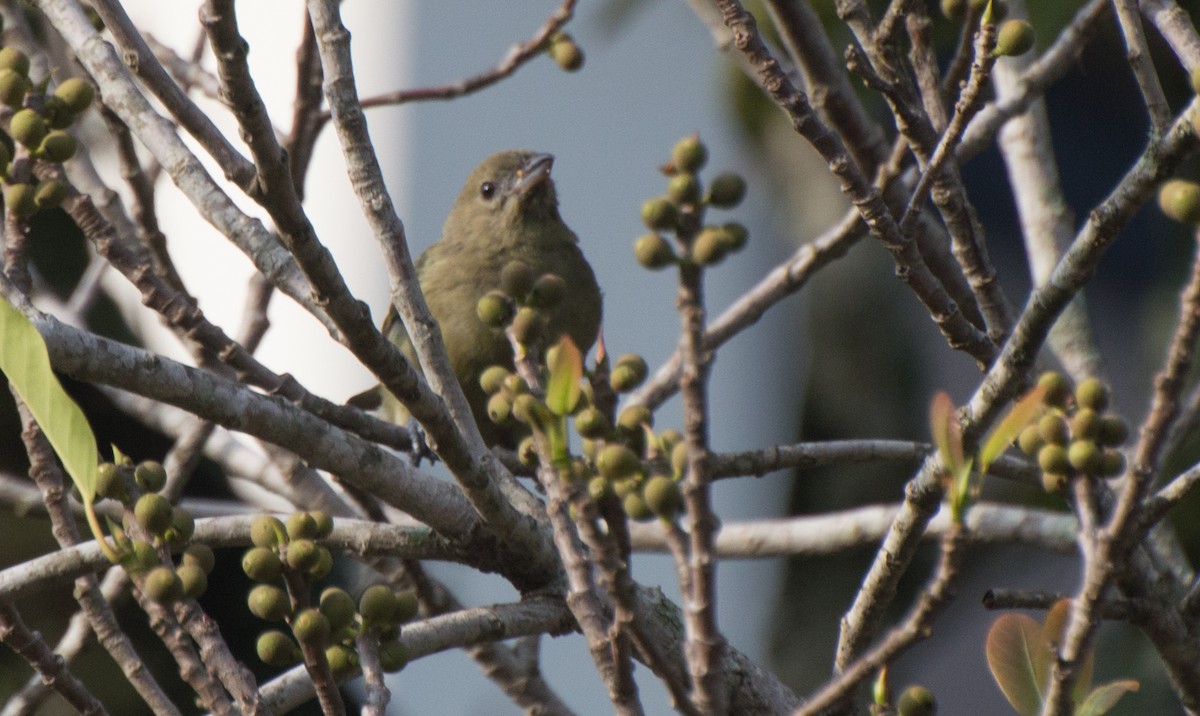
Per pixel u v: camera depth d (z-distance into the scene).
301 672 6.06
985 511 8.06
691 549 4.13
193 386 5.67
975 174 15.66
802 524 8.30
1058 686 4.06
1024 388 5.20
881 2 9.87
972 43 6.38
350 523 6.62
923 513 5.18
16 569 5.90
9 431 10.60
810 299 12.98
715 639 4.12
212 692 4.85
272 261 6.02
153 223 8.29
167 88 5.25
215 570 10.24
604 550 4.07
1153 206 11.11
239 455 8.74
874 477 12.62
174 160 6.12
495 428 10.44
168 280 8.34
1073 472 4.24
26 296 5.57
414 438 7.64
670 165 3.93
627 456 3.97
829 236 8.05
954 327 6.11
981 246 6.38
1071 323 7.77
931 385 13.29
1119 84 15.30
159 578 4.16
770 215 13.13
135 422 10.61
